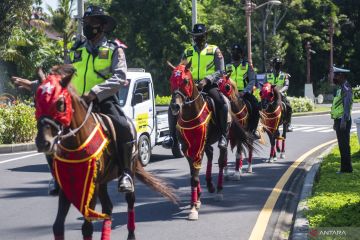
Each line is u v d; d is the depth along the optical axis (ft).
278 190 38.42
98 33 21.98
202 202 34.65
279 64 53.47
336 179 38.04
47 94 17.11
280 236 27.22
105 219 21.81
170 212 32.07
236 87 39.60
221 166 34.71
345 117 40.63
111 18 21.90
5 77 138.72
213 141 33.50
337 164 44.83
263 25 196.24
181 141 29.76
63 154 18.93
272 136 51.37
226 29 203.82
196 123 29.12
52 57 143.84
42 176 44.27
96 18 21.77
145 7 188.34
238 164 42.55
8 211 32.65
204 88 32.94
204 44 33.71
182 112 28.89
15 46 130.41
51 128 17.15
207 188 37.78
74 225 29.22
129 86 46.62
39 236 27.43
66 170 19.11
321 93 210.79
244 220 30.12
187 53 33.96
